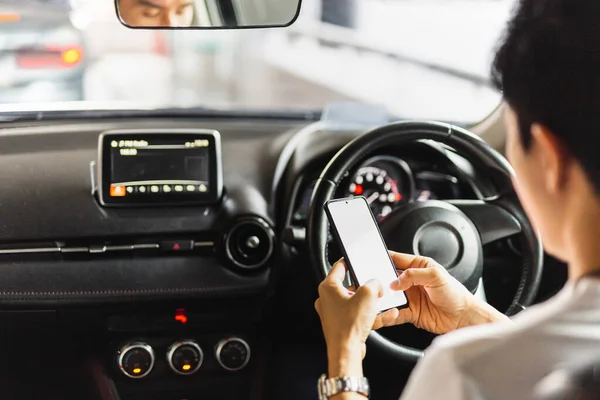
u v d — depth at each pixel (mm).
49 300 2197
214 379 2361
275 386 2430
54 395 2365
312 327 2375
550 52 835
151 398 2357
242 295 2279
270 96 11945
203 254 2287
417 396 858
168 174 2264
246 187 2328
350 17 14875
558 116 826
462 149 2008
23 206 2211
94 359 2316
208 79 13172
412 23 13812
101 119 2506
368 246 1562
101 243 2238
